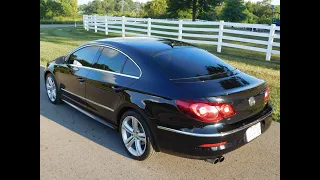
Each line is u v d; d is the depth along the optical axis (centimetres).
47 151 348
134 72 333
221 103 270
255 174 302
